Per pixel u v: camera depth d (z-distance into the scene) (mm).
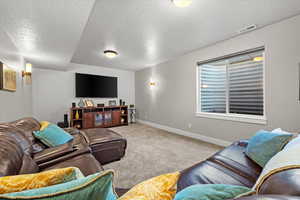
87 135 2246
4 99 1795
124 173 1828
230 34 2494
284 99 2051
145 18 1966
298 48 1919
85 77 4672
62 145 1511
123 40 2711
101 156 2006
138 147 2777
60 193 366
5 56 1796
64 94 4445
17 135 1239
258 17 1967
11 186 436
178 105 3852
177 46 3045
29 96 3229
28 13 1378
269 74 2193
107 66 4941
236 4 1684
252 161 1266
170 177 559
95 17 1932
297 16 1914
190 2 1573
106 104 5207
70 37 1942
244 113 2719
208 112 3238
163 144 2961
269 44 2174
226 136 2793
